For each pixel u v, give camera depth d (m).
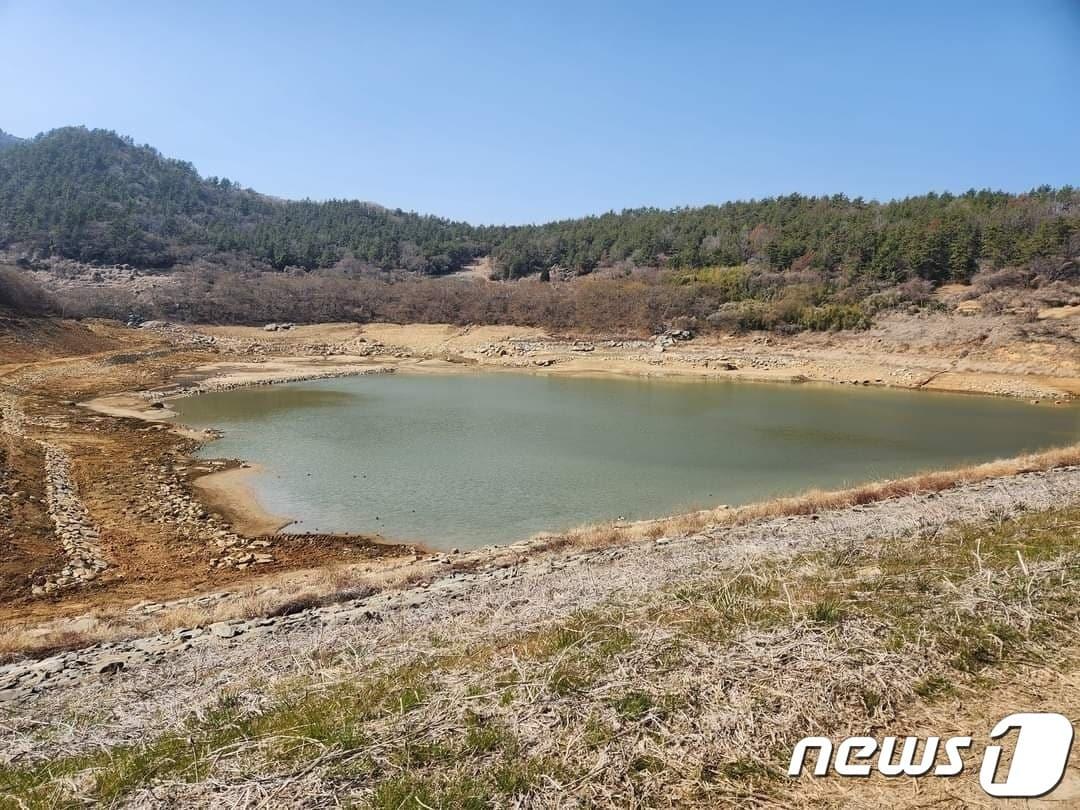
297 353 84.75
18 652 12.54
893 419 44.72
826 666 6.46
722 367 73.00
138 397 50.91
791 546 13.03
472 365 79.19
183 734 6.93
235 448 35.12
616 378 69.56
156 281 115.56
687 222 147.88
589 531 19.92
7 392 47.06
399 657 8.89
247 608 14.21
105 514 23.53
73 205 145.38
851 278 96.44
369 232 175.12
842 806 4.66
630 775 5.11
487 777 5.14
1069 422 43.91
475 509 25.06
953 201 127.69
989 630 7.09
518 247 153.00
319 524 23.50
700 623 8.12
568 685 6.59
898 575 9.38
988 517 13.45
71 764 6.67
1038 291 77.12
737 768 5.13
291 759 5.75
